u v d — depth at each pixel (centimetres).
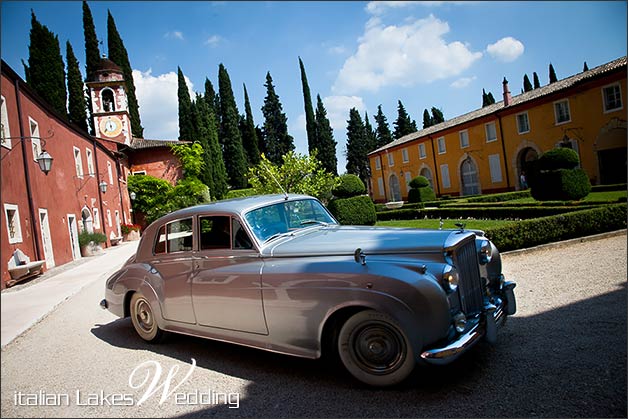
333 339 337
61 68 3578
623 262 656
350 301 309
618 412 252
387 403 294
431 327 290
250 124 6012
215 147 4750
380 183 5188
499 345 381
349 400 304
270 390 335
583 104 2475
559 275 630
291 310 341
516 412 265
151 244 482
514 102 3125
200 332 417
